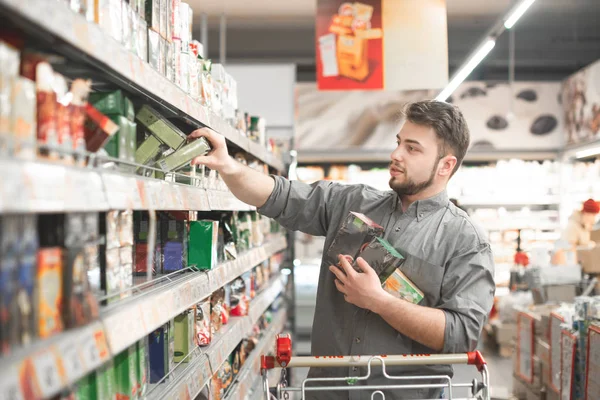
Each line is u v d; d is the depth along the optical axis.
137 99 1.83
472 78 10.06
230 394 2.80
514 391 5.30
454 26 8.74
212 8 8.03
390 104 8.08
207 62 2.57
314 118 8.12
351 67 5.24
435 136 2.08
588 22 8.48
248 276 3.53
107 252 1.48
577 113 7.65
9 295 0.97
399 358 1.82
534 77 9.98
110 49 1.30
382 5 5.23
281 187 2.32
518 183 8.38
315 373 2.23
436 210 2.18
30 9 0.95
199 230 2.29
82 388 1.35
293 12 8.23
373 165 8.84
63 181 1.06
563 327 4.04
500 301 7.13
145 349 1.80
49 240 1.20
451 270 2.08
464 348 1.98
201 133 2.08
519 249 8.34
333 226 2.31
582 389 3.70
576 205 8.08
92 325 1.19
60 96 1.18
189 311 2.21
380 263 2.00
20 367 0.91
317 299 2.29
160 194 1.66
